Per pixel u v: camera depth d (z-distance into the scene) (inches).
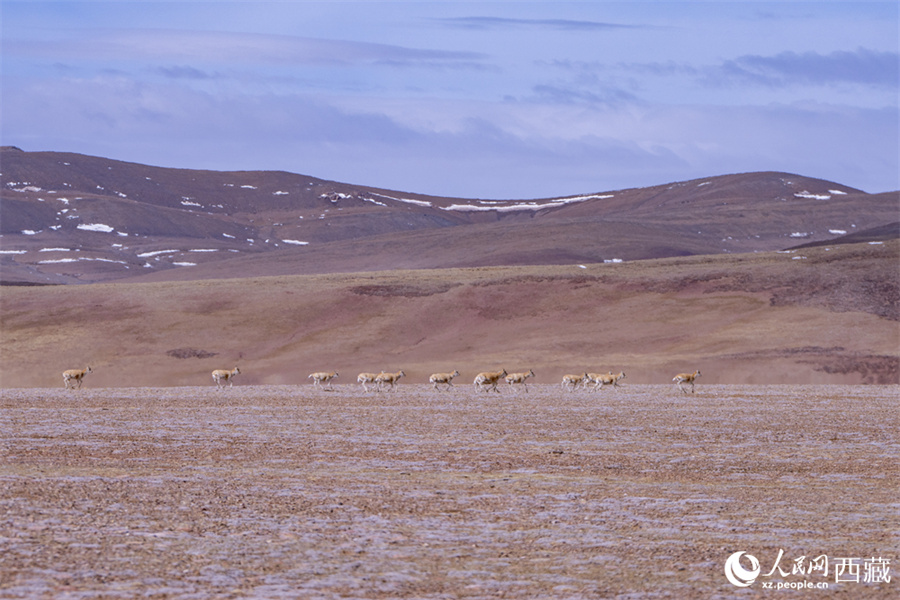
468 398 5821.9
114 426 3875.5
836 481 2465.6
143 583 1349.7
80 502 1937.7
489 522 1855.3
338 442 3302.2
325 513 1911.9
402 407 5036.9
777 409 4965.6
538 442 3334.2
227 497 2073.1
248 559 1513.3
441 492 2206.0
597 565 1531.7
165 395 6230.3
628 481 2433.6
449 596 1346.0
